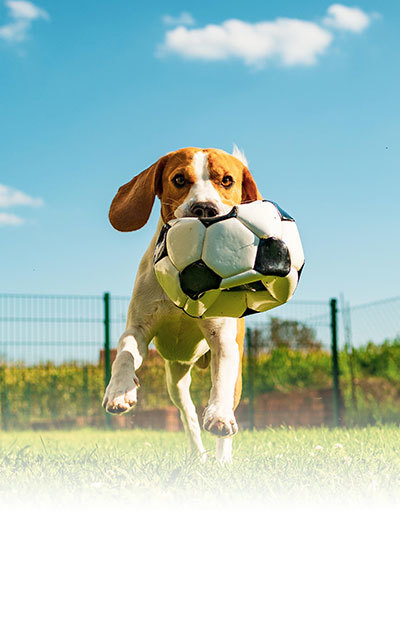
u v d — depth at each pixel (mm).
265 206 3072
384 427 8289
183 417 4531
